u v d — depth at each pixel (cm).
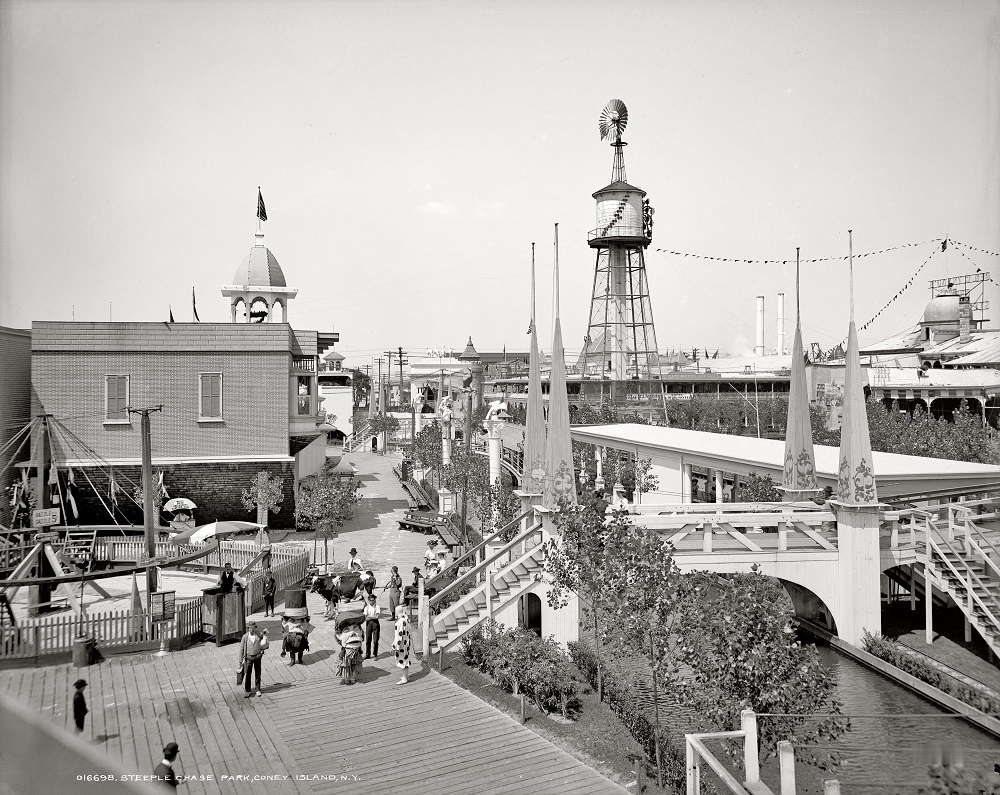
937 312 9606
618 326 7412
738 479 4238
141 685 2114
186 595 3134
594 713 1981
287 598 2655
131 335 4500
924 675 2208
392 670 2267
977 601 2411
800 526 2677
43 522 3153
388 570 3838
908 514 2709
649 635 1748
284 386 4734
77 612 2858
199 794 1502
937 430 5041
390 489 7369
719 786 1581
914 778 1572
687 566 2634
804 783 1589
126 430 4500
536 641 2186
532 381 2872
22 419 4466
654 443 4153
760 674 1530
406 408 13775
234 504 4672
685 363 11362
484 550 3675
